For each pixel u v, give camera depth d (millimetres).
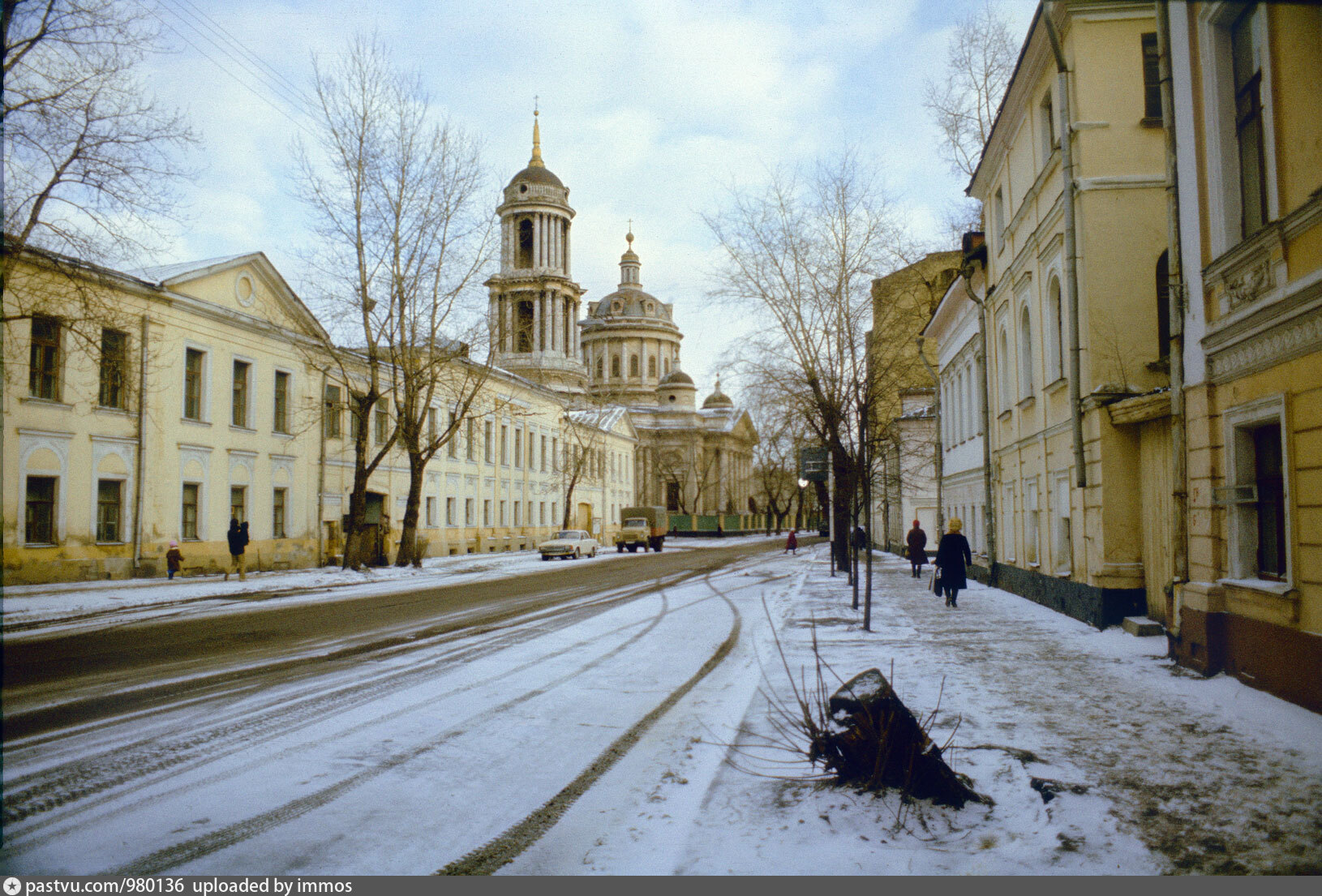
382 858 4551
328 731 7215
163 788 5684
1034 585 16797
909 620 13914
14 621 15359
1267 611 7750
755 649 11859
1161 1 9508
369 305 29094
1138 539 12383
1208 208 8797
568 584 24828
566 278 74312
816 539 81312
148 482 24250
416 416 38469
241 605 18562
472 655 11375
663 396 107125
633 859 4453
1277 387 7574
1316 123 6836
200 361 26547
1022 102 16266
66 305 21391
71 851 4625
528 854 4586
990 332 20953
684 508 100250
